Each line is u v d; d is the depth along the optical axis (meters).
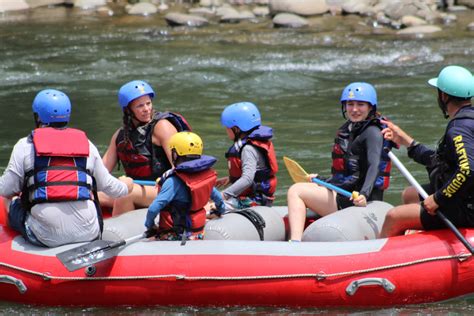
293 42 47.84
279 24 52.75
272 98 35.59
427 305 15.55
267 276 15.38
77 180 15.71
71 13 59.31
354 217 16.86
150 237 16.41
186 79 39.22
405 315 15.21
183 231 16.19
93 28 53.69
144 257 15.71
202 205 16.33
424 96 34.78
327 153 26.69
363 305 15.45
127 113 18.14
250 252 15.66
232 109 18.06
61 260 15.52
